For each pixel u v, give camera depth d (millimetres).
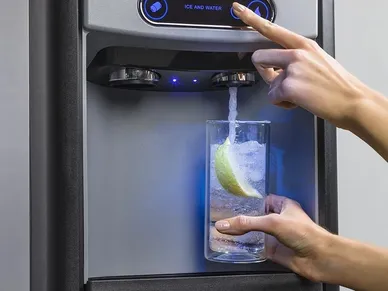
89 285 621
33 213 612
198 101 773
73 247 604
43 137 614
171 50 667
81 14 608
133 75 673
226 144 679
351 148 952
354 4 966
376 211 959
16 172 703
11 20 702
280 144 745
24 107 704
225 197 680
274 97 657
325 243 653
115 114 735
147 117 752
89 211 716
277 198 729
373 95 628
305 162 711
